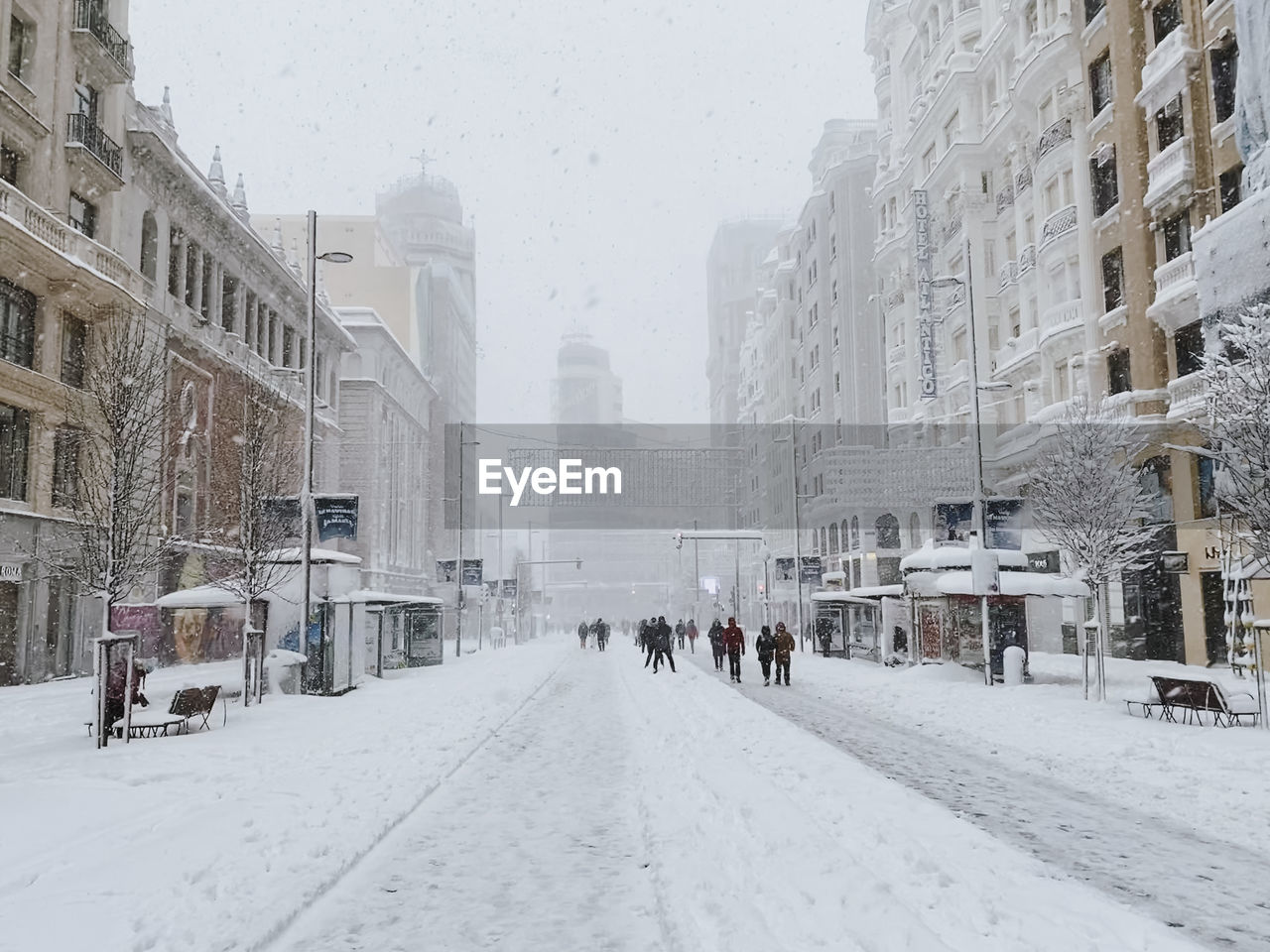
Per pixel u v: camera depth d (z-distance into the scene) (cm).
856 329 5888
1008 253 3769
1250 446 1464
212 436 3409
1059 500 2034
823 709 1725
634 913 562
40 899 567
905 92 4862
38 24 2562
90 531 1656
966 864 628
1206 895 595
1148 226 2720
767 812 765
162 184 3200
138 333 2239
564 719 1586
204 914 541
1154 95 2689
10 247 2252
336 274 7775
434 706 1767
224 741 1272
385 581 5862
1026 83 3325
